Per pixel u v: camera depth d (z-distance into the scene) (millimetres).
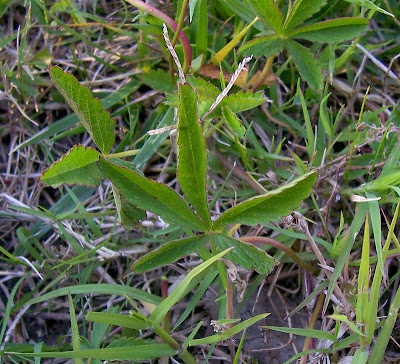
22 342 295
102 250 300
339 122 324
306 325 286
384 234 301
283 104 321
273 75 311
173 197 242
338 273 266
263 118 324
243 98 267
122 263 306
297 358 279
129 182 239
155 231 299
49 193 324
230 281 265
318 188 298
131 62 324
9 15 346
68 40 338
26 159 327
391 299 289
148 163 321
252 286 281
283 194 233
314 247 275
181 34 296
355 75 332
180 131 229
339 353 277
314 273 287
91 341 271
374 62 323
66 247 312
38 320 300
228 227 301
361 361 248
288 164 314
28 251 304
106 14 348
